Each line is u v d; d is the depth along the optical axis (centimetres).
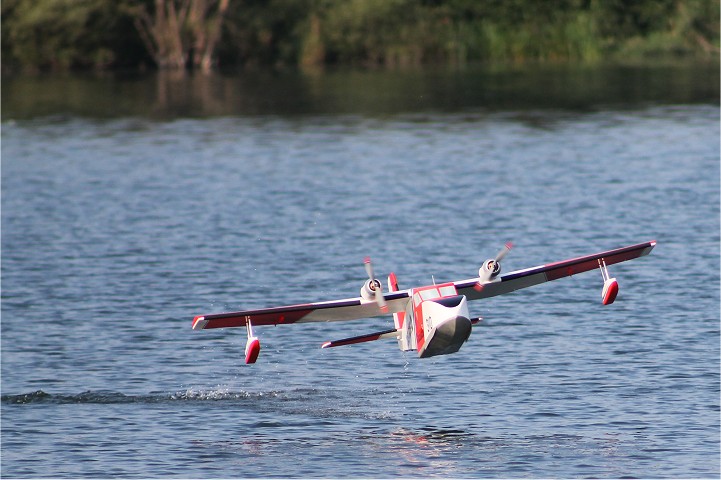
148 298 9819
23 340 8625
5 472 6231
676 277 10062
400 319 6581
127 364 8044
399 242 11788
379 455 6356
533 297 9581
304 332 8825
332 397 7344
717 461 6144
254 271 10700
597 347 8106
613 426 6656
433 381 7569
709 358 7750
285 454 6406
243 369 7938
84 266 11112
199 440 6644
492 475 6047
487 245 11569
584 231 12162
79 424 6906
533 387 7350
